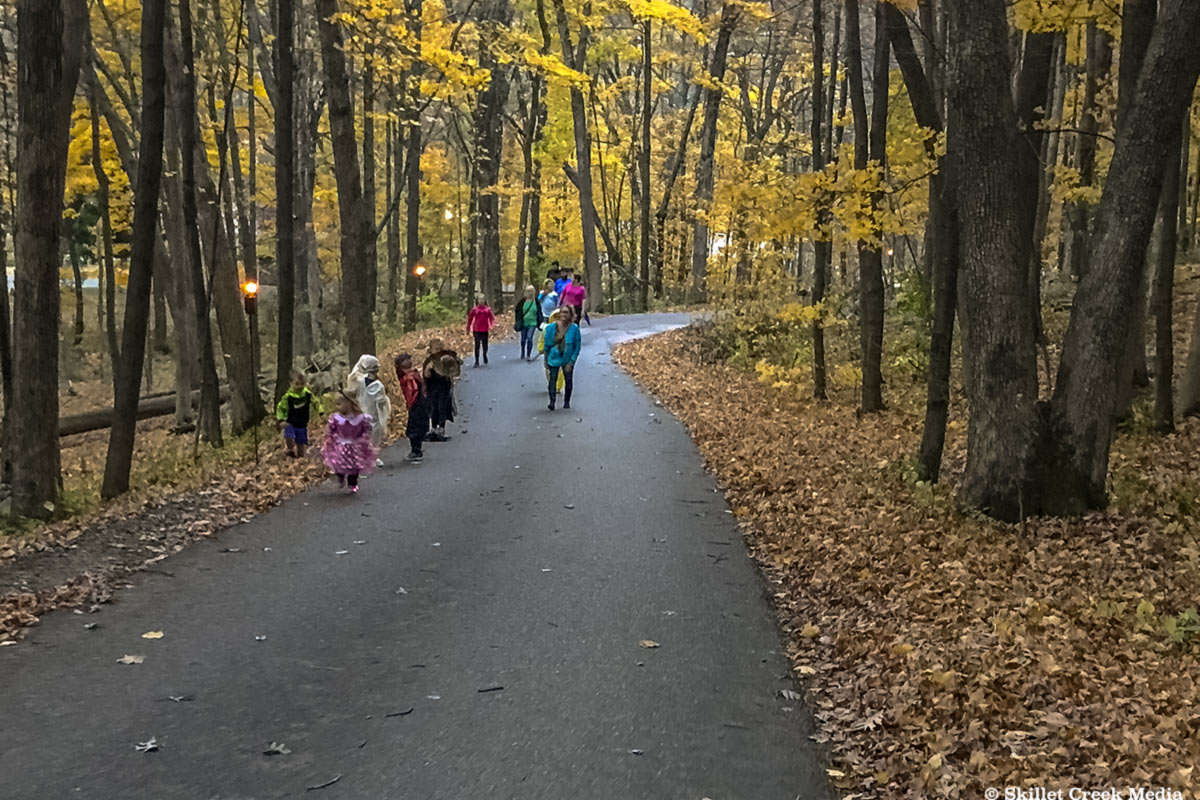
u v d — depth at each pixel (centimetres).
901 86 1727
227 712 500
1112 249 860
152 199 1104
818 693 547
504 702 518
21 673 552
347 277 1719
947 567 761
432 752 456
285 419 1302
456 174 4634
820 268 1708
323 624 643
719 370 2166
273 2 2083
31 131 1019
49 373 1061
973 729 474
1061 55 1788
